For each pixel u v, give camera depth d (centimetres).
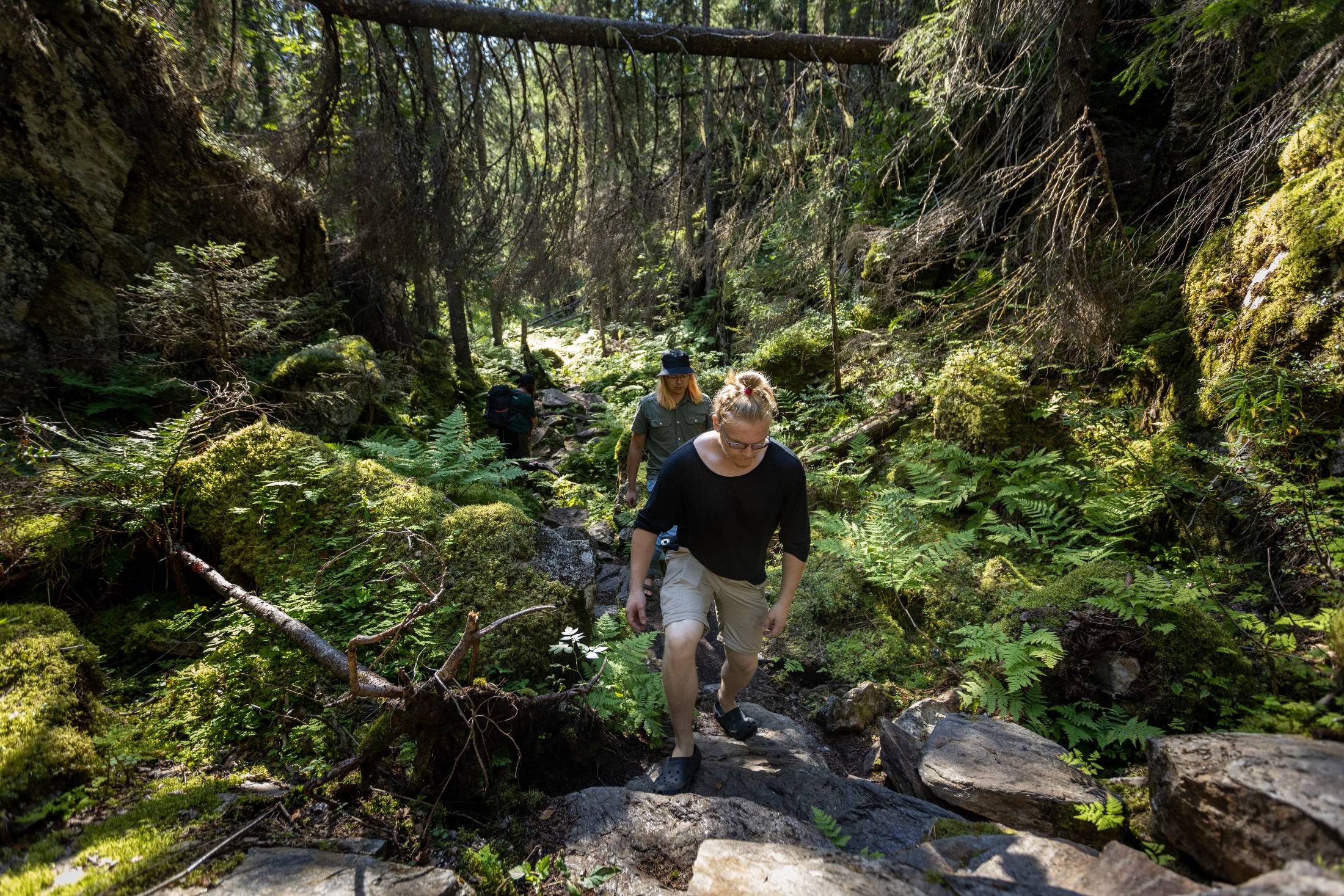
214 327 525
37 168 528
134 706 256
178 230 651
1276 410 337
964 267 718
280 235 768
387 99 649
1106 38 667
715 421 232
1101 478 428
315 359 608
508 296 734
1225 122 505
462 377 1127
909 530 450
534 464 781
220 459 360
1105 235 520
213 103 711
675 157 739
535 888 190
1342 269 350
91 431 445
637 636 324
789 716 341
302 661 277
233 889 164
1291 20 296
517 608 291
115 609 325
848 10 1027
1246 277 409
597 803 222
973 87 568
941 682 349
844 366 731
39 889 162
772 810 226
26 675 229
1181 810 167
